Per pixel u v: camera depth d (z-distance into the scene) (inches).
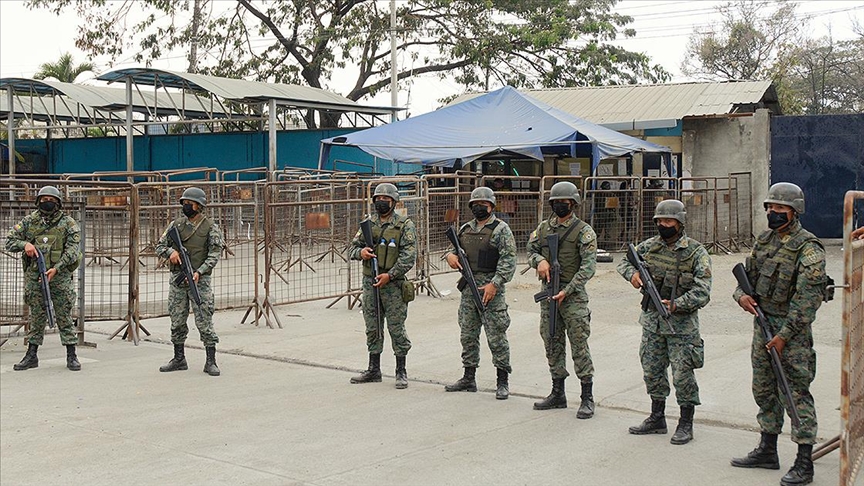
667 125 833.5
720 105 852.6
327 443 266.1
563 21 1304.1
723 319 449.4
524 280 592.1
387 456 251.8
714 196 768.9
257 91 1060.5
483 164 879.7
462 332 325.4
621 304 501.7
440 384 344.8
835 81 1664.6
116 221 635.5
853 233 211.5
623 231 738.2
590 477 230.7
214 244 367.2
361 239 343.3
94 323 483.8
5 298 442.3
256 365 383.2
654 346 264.2
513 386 335.3
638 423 283.1
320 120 1299.2
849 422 195.9
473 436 270.1
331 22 1402.6
